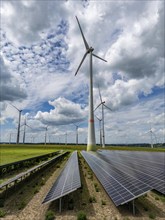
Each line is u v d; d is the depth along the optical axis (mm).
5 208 13461
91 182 21703
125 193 12750
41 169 31641
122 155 51688
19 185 20344
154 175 18547
